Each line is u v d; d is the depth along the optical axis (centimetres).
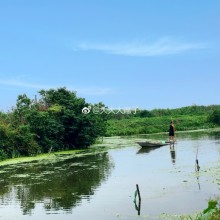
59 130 4816
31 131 4575
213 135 6278
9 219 1798
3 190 2434
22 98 4784
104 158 3856
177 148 4375
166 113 11225
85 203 1997
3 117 4847
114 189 2284
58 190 2355
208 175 2469
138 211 1784
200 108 11531
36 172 3112
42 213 1864
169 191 2119
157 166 3039
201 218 1316
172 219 1628
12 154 4247
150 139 6319
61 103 5141
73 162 3653
